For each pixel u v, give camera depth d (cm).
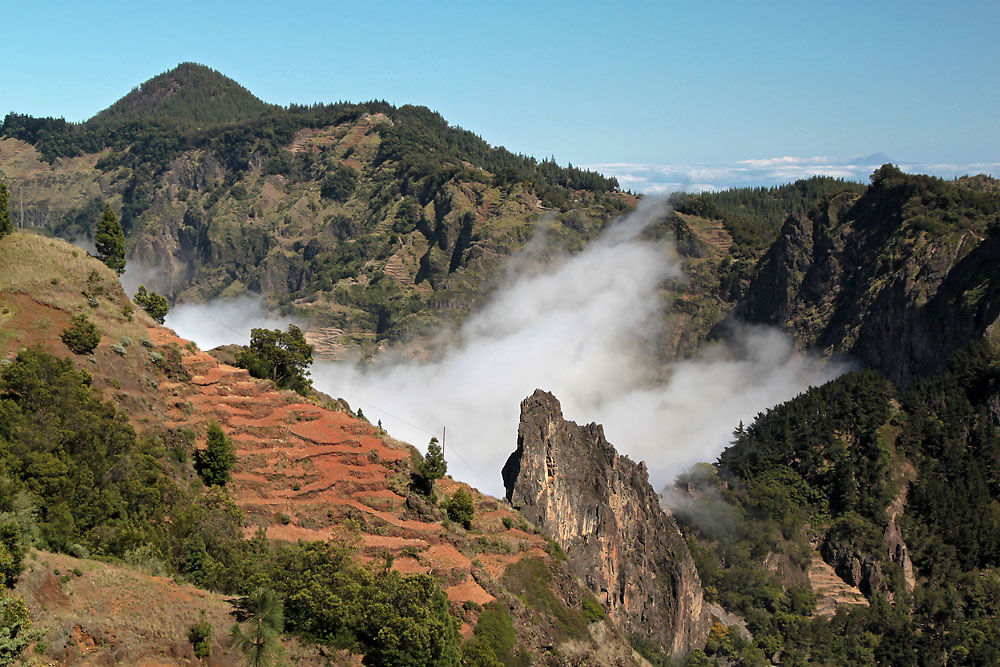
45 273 13125
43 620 6700
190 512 9719
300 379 16075
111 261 16988
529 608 11638
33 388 9762
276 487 11844
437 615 8888
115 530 8781
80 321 12194
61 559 7556
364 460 12781
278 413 13288
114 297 13750
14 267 12900
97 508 8881
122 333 12975
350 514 11644
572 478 19738
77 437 9525
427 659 8481
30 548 7438
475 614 10669
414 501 12306
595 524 19712
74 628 6794
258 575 8438
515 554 12762
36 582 6975
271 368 15588
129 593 7450
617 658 12294
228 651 7488
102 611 7131
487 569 11944
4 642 6247
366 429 13588
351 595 8556
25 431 9062
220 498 10762
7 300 12319
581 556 19125
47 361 10462
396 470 12862
